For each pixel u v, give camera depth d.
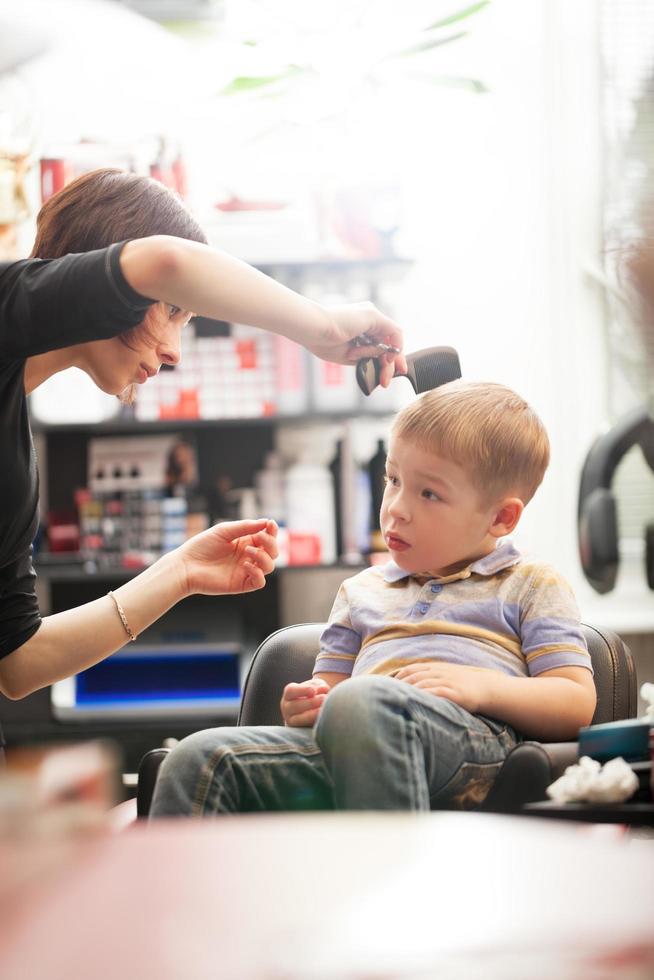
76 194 1.36
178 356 1.39
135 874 0.41
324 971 0.34
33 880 0.39
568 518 3.46
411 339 3.50
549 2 3.47
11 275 1.15
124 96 3.34
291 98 3.18
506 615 1.33
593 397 3.46
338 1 3.07
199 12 3.33
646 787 1.00
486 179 3.50
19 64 3.31
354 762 1.04
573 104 3.45
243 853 0.44
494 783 1.12
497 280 3.50
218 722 3.07
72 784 0.41
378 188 3.27
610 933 0.37
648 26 3.45
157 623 3.18
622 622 3.38
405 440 1.36
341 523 3.32
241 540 1.46
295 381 3.23
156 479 3.38
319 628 1.57
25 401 1.33
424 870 0.43
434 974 0.34
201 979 0.33
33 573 1.46
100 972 0.33
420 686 1.20
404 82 3.45
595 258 3.41
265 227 3.26
